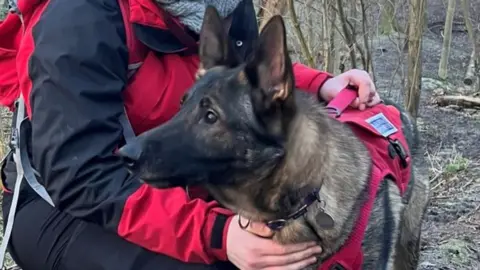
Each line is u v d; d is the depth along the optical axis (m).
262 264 1.23
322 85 1.57
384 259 1.31
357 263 1.27
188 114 1.19
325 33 2.80
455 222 2.45
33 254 1.39
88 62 1.25
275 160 1.19
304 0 3.03
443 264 2.14
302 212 1.22
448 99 4.63
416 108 2.82
